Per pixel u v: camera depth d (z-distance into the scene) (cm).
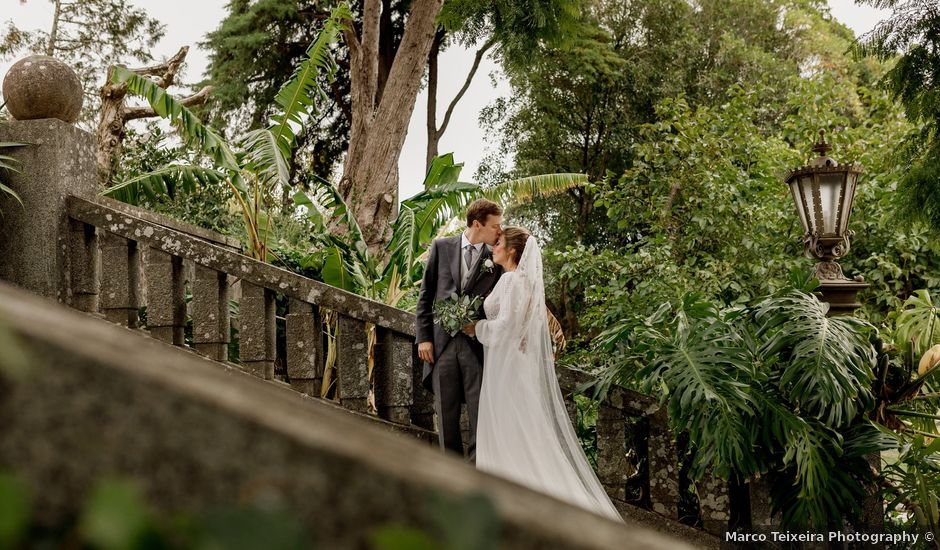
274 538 35
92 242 458
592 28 2206
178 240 450
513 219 2339
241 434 42
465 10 1405
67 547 37
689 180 873
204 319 452
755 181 841
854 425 420
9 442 41
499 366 406
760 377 401
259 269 448
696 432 385
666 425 433
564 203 2314
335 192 691
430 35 1376
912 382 438
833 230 467
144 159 1006
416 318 444
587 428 514
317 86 802
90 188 475
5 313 42
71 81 462
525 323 409
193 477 42
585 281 801
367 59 1456
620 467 434
